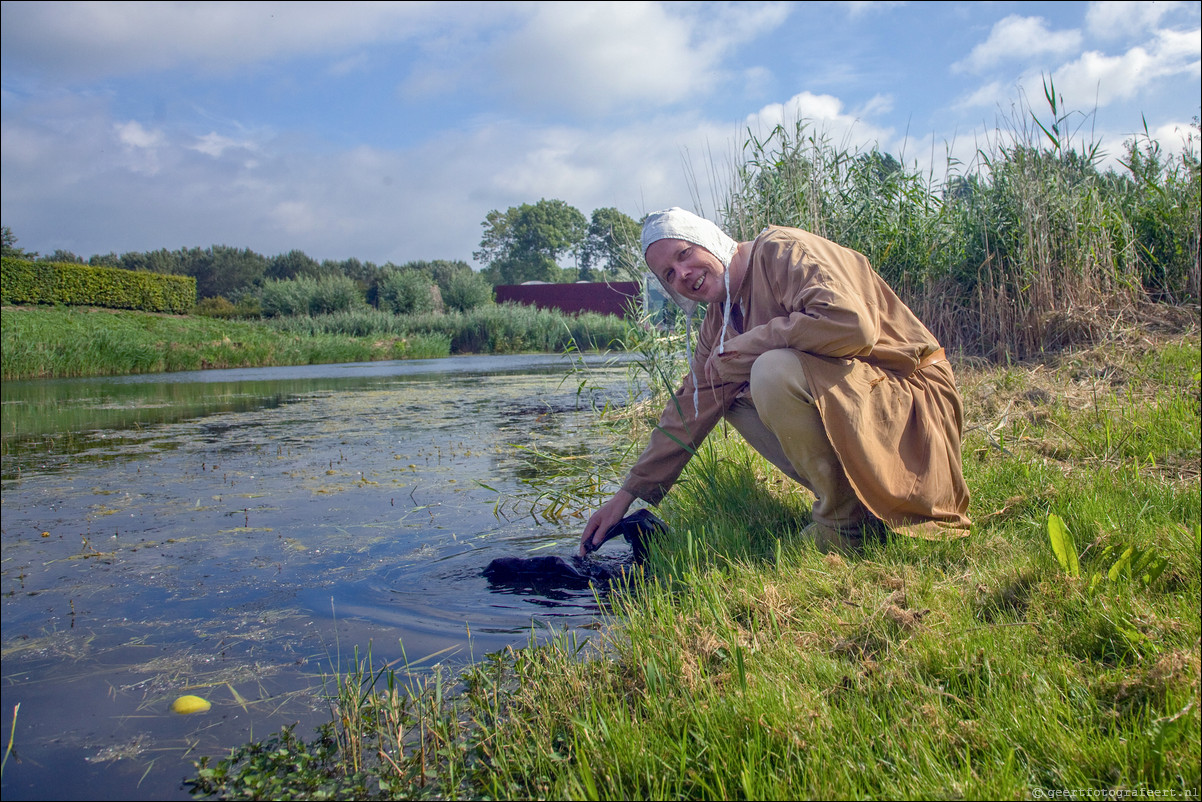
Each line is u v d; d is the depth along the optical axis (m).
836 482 2.15
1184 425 2.96
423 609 2.24
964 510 2.26
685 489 3.09
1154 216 5.34
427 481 4.13
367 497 3.78
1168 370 3.92
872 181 5.35
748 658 1.61
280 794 1.35
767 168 5.26
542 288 32.53
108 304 24.41
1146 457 2.73
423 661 1.88
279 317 27.64
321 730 1.56
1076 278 4.93
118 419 7.28
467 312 29.58
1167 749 1.16
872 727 1.33
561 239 63.25
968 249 5.29
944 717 1.33
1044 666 1.44
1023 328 4.89
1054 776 1.17
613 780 1.29
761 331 2.16
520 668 1.72
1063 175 5.15
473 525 3.21
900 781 1.18
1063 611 1.63
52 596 2.40
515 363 17.12
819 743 1.27
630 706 1.54
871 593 1.83
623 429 4.88
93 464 4.80
